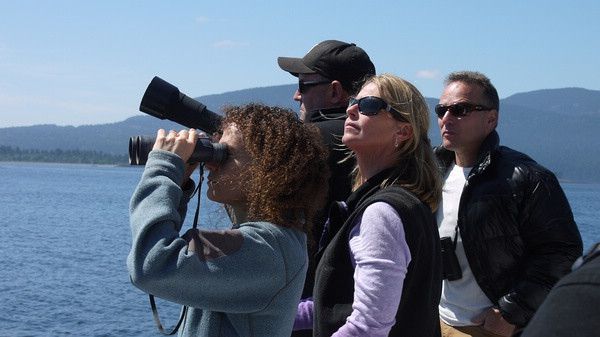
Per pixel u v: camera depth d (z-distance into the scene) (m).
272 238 2.75
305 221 2.91
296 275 2.79
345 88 4.58
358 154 3.44
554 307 1.43
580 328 1.37
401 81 3.36
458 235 4.54
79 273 23.59
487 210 4.39
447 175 4.79
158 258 2.57
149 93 3.47
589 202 99.19
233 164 2.90
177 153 2.80
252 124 2.88
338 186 3.96
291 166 2.80
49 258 27.19
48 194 83.44
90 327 15.91
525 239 4.38
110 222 45.19
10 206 58.41
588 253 1.48
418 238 3.02
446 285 4.61
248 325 2.72
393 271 2.95
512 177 4.39
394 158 3.35
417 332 3.06
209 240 2.66
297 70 4.64
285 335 2.79
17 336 15.06
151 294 2.79
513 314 4.31
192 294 2.60
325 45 4.64
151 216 2.62
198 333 2.75
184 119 3.54
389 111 3.31
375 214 3.02
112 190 103.38
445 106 4.68
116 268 25.00
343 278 3.11
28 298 19.06
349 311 3.05
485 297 4.48
